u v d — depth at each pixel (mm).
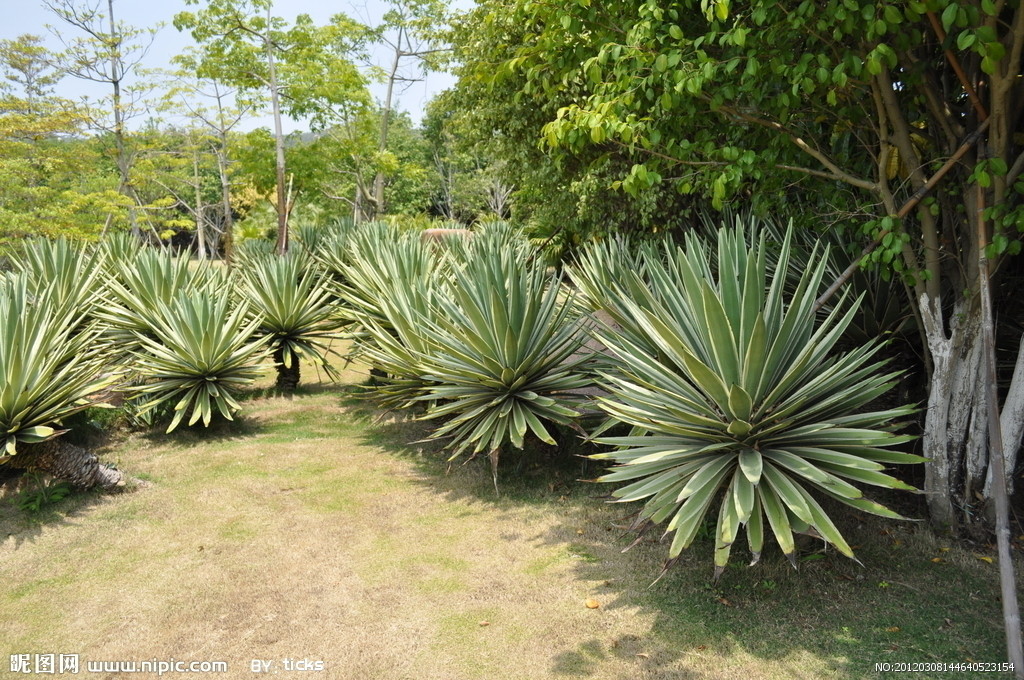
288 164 20062
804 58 3922
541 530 4797
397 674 3307
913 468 5359
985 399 4238
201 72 18297
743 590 3879
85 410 7020
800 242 6387
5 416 5062
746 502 3486
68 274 8477
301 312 9125
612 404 4199
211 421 7688
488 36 9109
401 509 5238
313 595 4016
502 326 5406
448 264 9070
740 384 3908
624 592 3932
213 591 4074
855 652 3316
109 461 6281
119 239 11031
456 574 4230
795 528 3521
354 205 25516
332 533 4828
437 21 23141
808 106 4902
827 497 4883
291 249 12039
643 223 8312
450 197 39969
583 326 5684
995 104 3715
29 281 8094
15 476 5773
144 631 3688
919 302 4402
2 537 4801
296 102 19453
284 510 5234
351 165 23609
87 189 18703
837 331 4059
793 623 3564
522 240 12609
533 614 3760
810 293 4277
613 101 4398
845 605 3697
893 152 4672
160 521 5043
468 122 11969
